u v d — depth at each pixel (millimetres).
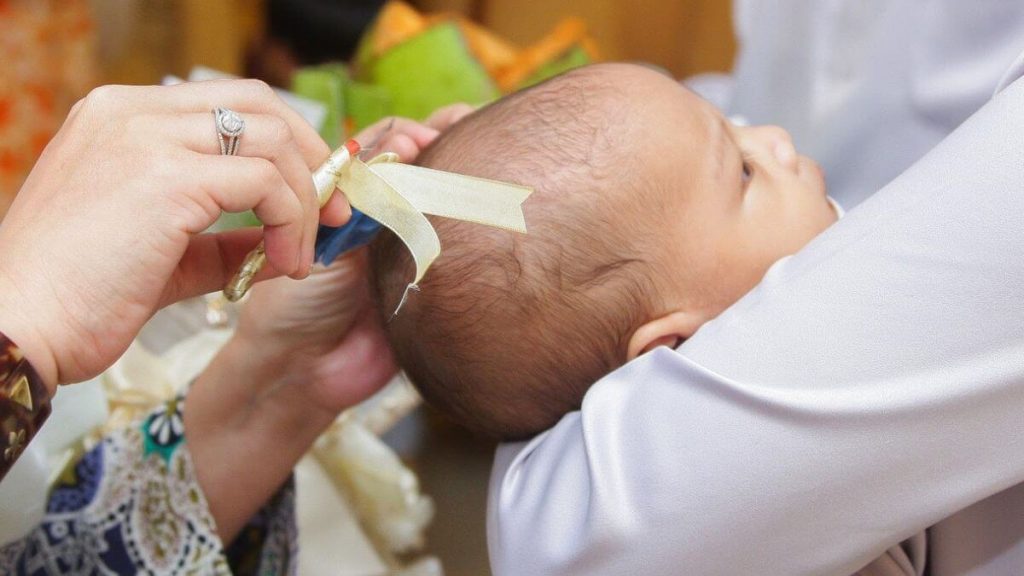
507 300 805
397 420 1424
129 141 585
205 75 1290
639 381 665
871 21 1128
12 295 558
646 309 808
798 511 595
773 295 625
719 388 604
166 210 569
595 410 673
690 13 2396
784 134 916
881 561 720
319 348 934
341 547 1172
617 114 835
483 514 1413
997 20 945
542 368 824
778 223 843
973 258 544
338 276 887
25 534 838
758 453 591
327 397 953
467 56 1438
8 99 1980
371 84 1476
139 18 2230
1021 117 562
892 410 558
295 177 615
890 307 567
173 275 687
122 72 2260
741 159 870
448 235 814
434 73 1436
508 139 845
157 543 883
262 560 977
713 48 2420
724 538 608
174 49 2328
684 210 814
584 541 632
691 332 811
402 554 1341
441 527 1400
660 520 614
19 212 586
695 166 824
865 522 595
